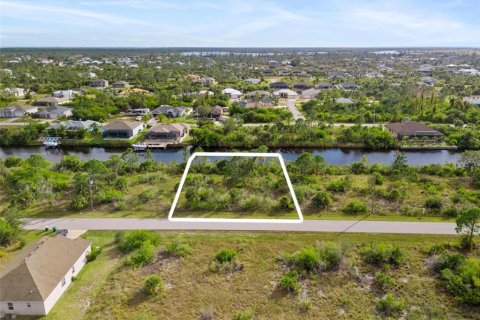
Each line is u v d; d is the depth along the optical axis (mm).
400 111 95562
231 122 78625
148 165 55000
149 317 25656
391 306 26234
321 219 39031
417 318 25516
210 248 34062
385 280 28750
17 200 42469
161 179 50438
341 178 50562
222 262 31719
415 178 50188
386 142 71188
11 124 85438
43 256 28562
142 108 101125
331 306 26828
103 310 26312
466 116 87375
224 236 36000
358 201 41594
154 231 36875
